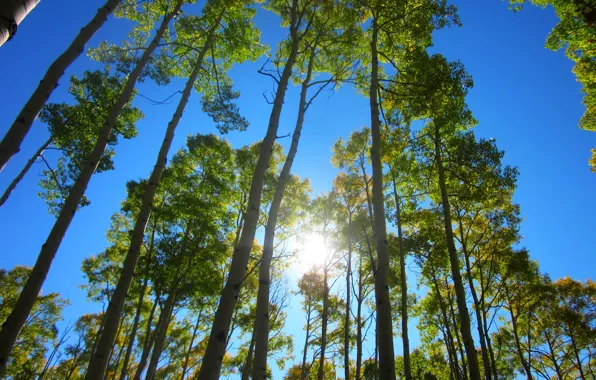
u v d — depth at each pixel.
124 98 8.01
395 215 13.95
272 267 15.75
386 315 5.36
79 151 14.01
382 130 12.24
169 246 13.05
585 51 13.20
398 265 15.16
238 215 15.16
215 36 11.81
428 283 15.73
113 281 16.06
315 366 20.25
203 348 20.12
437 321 16.25
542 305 15.95
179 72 12.62
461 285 8.82
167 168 14.95
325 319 14.15
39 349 21.69
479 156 11.49
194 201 13.73
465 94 10.45
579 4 11.25
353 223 14.88
